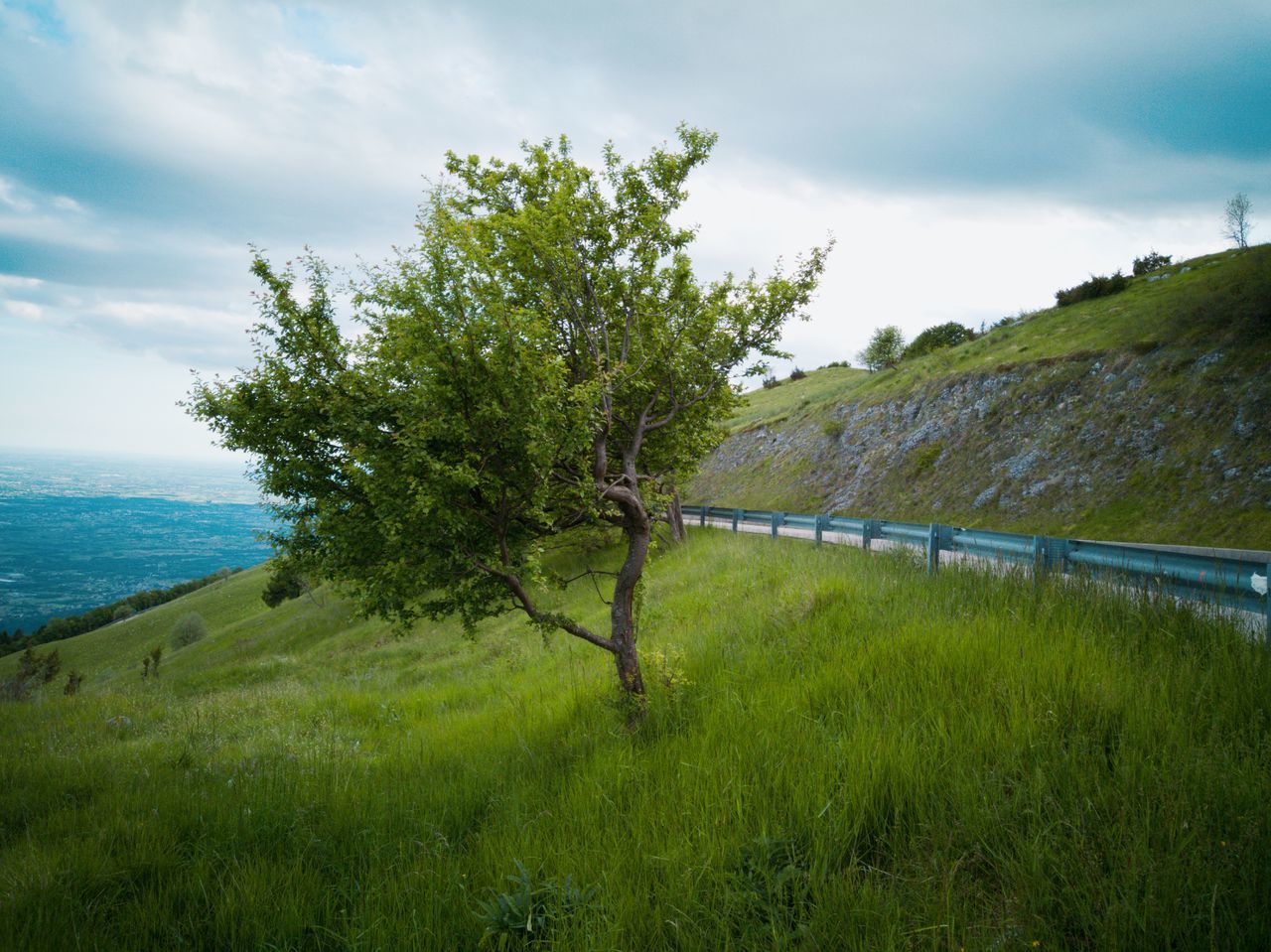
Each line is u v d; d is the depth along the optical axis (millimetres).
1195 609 5953
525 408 6098
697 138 8344
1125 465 20531
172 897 4375
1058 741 4230
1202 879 2977
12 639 92125
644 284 8266
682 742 5777
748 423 48156
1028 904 3117
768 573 12680
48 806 6578
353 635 27734
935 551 9797
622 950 3258
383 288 6008
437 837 4887
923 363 34781
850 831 3842
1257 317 20609
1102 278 31953
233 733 10344
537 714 8367
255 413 6109
